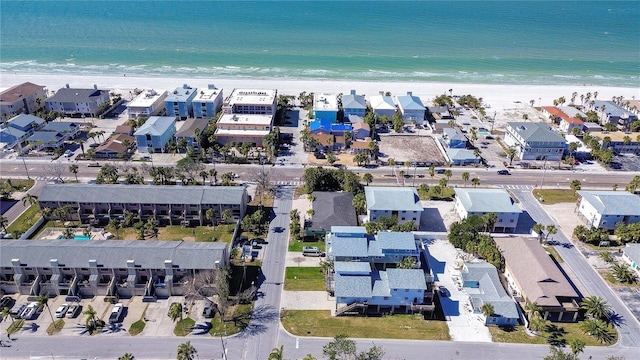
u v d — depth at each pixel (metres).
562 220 145.88
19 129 191.50
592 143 191.88
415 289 104.62
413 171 176.75
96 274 108.44
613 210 135.62
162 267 108.12
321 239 132.75
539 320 99.00
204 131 194.12
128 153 185.88
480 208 137.50
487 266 116.44
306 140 191.12
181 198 137.25
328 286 111.31
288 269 120.19
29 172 168.38
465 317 105.56
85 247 110.94
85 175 167.50
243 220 133.75
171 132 196.62
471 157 182.12
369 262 119.06
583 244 133.12
